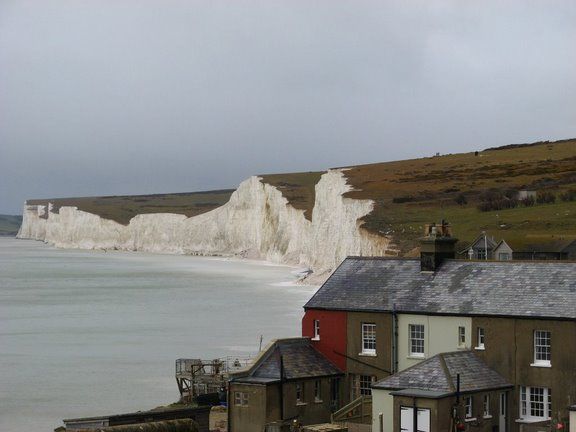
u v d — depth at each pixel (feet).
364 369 224.53
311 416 220.43
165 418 224.53
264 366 221.25
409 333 219.20
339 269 240.94
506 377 203.92
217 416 257.14
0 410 307.78
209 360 337.31
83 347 448.24
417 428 189.57
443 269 226.17
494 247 383.65
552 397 198.29
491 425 197.67
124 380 358.02
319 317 232.12
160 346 440.04
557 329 198.49
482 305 210.18
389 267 234.58
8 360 412.36
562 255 369.50
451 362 201.05
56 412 303.89
